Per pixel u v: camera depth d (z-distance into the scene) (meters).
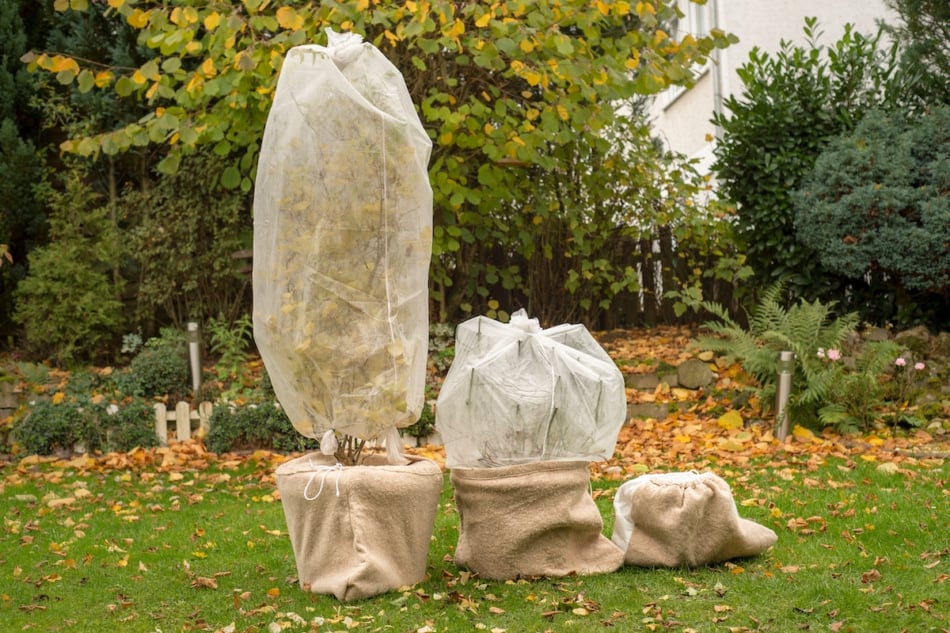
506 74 8.53
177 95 8.30
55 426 8.58
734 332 9.49
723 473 7.25
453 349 10.39
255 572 5.29
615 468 7.40
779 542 5.46
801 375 8.90
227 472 8.01
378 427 4.86
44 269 10.73
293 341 4.72
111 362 11.35
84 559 5.59
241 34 8.65
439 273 10.88
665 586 4.75
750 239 10.88
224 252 11.20
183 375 9.71
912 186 9.84
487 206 10.02
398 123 4.74
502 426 4.93
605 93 8.58
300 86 4.73
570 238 11.70
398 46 9.84
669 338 11.49
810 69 10.77
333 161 4.66
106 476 7.90
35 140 12.15
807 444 8.20
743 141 10.63
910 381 9.20
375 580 4.66
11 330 11.86
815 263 10.54
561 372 4.99
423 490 4.84
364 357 4.75
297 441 8.65
